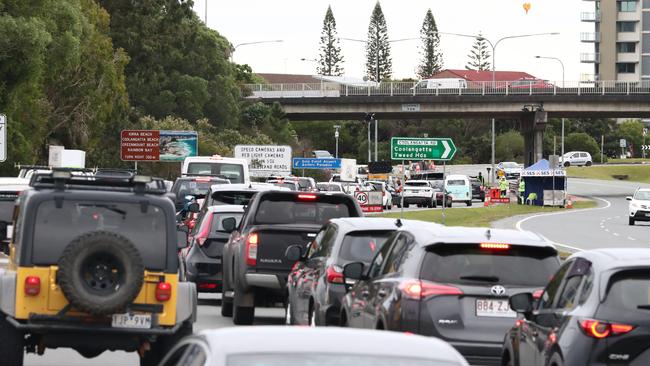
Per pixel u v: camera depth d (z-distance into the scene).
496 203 162.75
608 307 17.91
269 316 40.75
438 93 195.88
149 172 157.12
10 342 23.16
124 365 28.52
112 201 23.45
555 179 156.62
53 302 22.95
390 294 22.45
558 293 19.92
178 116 185.50
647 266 18.09
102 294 22.02
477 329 21.61
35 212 23.16
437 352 11.25
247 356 10.80
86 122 131.38
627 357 17.73
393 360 10.87
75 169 41.97
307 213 35.66
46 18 100.50
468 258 22.22
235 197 49.78
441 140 79.50
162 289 23.34
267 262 34.69
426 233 22.95
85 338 23.33
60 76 123.50
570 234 95.56
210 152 173.50
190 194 67.69
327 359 10.77
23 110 104.75
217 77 194.00
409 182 157.12
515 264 22.28
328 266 28.02
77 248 21.97
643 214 110.12
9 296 22.95
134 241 23.39
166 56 184.12
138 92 177.12
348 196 35.72
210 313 40.66
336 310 27.50
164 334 23.33
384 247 25.44
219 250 42.84
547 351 18.83
